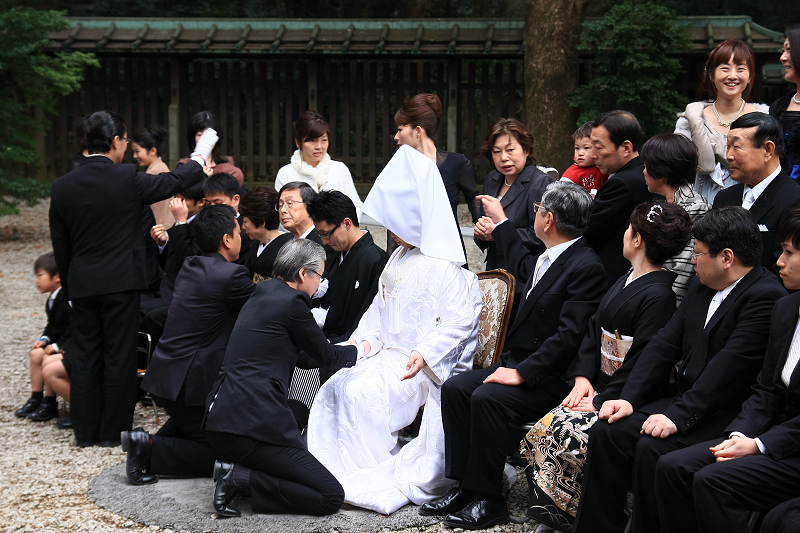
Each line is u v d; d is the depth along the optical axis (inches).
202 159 180.9
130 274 167.6
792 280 104.5
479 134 533.0
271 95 540.4
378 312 154.4
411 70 526.6
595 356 126.0
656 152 129.2
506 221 157.3
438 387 141.9
